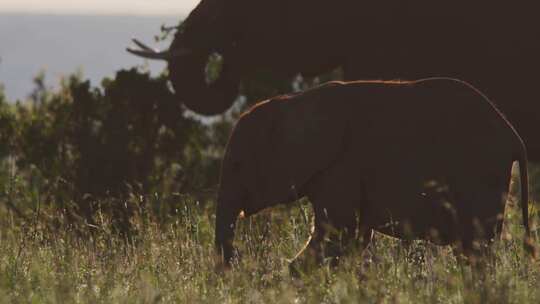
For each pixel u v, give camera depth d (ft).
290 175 104.47
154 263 108.47
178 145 186.39
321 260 101.81
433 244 110.11
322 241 103.24
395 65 163.73
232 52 173.58
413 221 103.04
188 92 173.58
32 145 180.55
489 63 160.15
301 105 104.94
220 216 106.22
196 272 104.42
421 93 104.22
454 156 102.78
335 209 103.40
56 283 100.01
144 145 183.32
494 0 159.94
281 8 170.71
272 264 104.42
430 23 161.89
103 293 98.48
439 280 95.45
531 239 106.42
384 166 102.89
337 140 103.35
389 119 103.35
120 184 175.01
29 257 112.78
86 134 179.83
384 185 102.89
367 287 92.22
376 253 108.37
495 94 160.56
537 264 104.22
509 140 104.58
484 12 159.84
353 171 103.35
